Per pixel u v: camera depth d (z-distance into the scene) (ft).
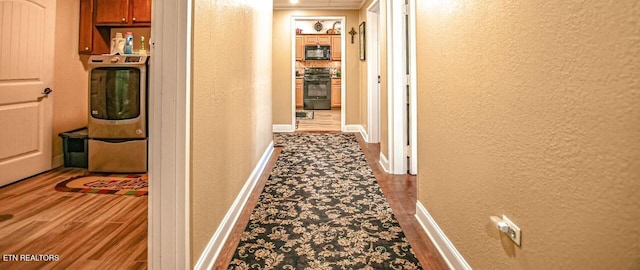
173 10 4.63
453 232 5.52
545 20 3.12
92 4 13.41
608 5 2.46
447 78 5.72
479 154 4.53
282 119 20.86
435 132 6.41
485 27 4.29
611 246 2.48
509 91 3.75
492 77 4.13
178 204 4.76
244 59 8.84
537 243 3.30
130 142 11.94
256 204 8.70
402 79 11.53
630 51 2.30
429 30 6.68
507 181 3.83
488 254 4.34
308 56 32.63
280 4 19.10
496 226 4.05
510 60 3.72
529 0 3.35
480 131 4.49
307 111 32.01
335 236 6.84
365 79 18.10
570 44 2.81
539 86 3.22
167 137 4.70
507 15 3.76
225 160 6.87
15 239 6.79
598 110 2.56
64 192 9.82
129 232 7.16
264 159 12.62
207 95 5.68
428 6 6.72
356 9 19.90
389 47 11.65
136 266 5.80
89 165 11.94
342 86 20.57
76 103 13.48
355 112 20.68
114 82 11.79
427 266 5.70
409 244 6.49
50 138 12.09
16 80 10.62
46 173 11.83
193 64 4.96
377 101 17.20
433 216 6.58
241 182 8.43
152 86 4.68
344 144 16.98
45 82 11.73
